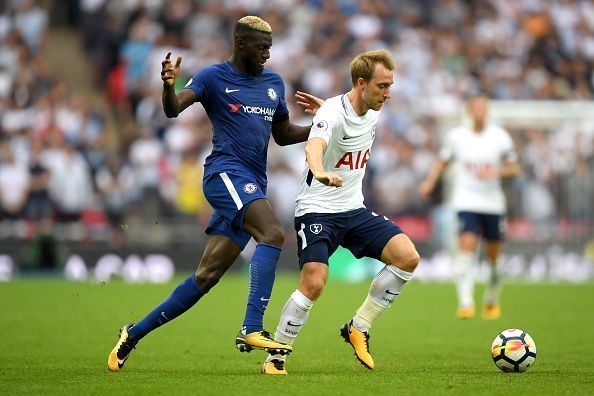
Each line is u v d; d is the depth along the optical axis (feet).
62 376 77.30
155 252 225.56
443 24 309.63
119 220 227.81
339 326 127.54
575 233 242.17
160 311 80.02
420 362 90.58
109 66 273.95
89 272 220.23
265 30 80.48
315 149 77.87
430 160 261.24
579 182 243.19
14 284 197.16
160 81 259.39
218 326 126.21
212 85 80.33
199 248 228.02
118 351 80.84
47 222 220.64
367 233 82.99
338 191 82.74
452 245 232.73
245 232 79.56
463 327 127.54
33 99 248.11
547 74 314.14
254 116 80.59
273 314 143.74
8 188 220.84
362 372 81.51
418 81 290.35
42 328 121.39
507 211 240.12
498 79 303.07
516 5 321.93
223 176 79.20
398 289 82.79
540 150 244.01
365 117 82.12
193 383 72.64
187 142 244.63
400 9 305.32
